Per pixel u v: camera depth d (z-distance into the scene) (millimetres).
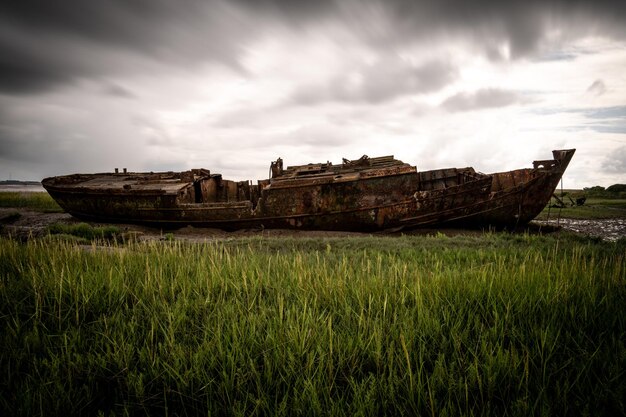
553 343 2730
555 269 4832
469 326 3217
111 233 13773
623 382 2234
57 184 21406
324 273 4848
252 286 4551
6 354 2668
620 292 3760
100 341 2930
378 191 17078
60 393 2252
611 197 42219
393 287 4309
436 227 17922
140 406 2277
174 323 3275
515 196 16938
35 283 3938
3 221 18875
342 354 2715
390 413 2189
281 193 17438
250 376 2473
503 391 2334
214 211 18047
